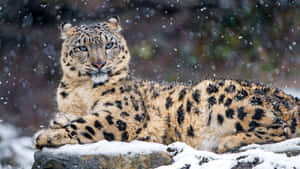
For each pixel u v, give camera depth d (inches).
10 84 816.3
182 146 353.7
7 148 574.9
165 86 423.8
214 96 390.3
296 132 372.2
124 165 343.3
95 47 417.7
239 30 840.3
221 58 821.2
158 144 367.9
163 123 403.5
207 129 387.9
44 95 794.8
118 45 434.3
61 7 853.8
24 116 740.0
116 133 386.6
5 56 844.0
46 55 848.9
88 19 863.1
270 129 372.2
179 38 860.0
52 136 365.1
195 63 820.6
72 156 347.3
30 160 554.9
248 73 796.0
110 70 418.6
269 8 836.0
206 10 856.3
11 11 851.4
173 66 826.8
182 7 875.4
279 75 794.2
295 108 378.9
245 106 380.2
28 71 836.6
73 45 423.8
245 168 309.3
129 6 867.4
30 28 856.9
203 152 339.9
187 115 395.2
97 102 409.7
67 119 406.0
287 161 302.8
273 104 381.1
